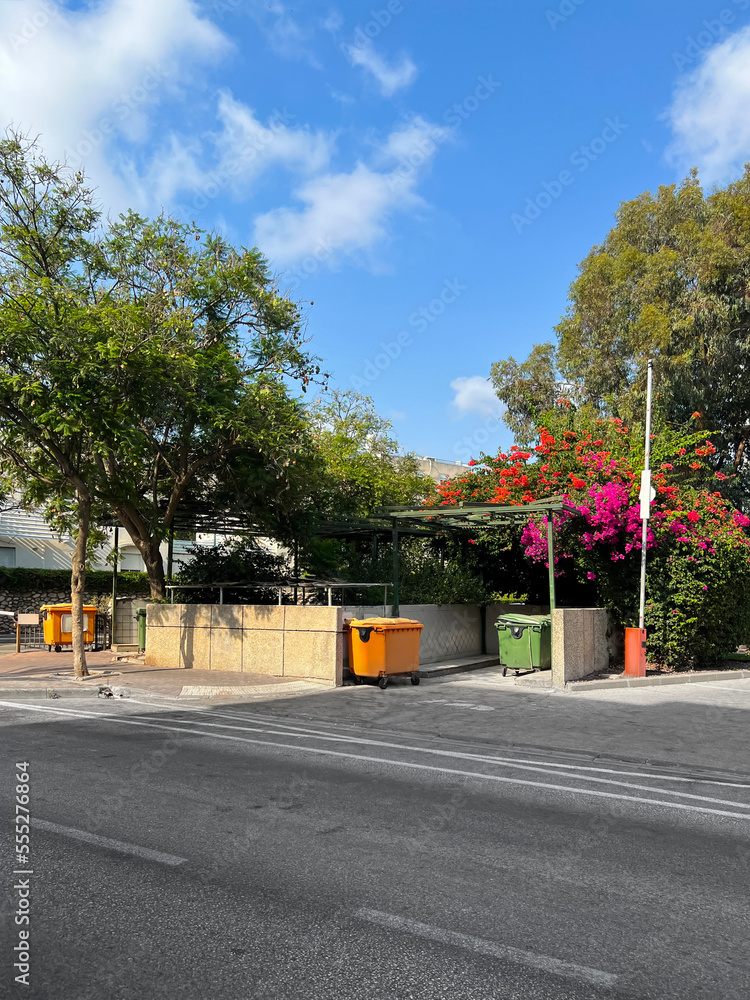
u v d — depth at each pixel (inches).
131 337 498.3
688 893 168.7
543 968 133.2
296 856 185.8
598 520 596.7
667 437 852.6
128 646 701.3
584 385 1209.4
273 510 668.1
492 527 732.7
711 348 1064.2
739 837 211.2
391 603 652.7
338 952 137.0
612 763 309.9
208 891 163.0
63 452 538.0
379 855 188.1
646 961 136.7
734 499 1192.8
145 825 206.7
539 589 777.6
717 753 328.2
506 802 243.1
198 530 727.7
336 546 784.3
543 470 748.0
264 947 138.3
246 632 578.2
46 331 478.6
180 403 566.9
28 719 383.2
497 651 745.0
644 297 1105.4
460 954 137.7
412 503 1081.4
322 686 523.8
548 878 175.9
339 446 1018.7
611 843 203.0
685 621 601.0
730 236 1115.9
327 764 291.6
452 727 383.2
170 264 615.8
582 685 526.6
